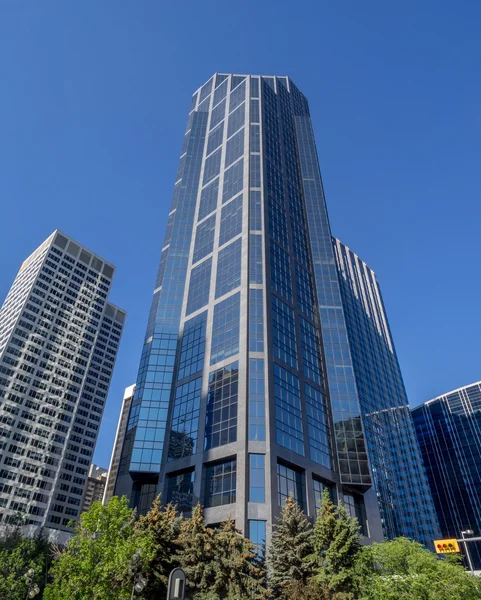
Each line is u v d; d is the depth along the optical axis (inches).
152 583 1616.6
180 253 4227.4
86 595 1387.8
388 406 5890.8
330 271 4244.6
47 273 7130.9
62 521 5743.1
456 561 1760.6
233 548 1734.7
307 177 5036.9
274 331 3238.2
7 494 5344.5
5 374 5954.7
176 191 4859.7
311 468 2849.4
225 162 4719.5
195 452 2834.6
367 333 6358.3
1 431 5595.5
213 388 3043.8
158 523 1786.4
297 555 1756.9
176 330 3698.3
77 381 6747.1
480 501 6254.9
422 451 7303.2
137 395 3422.7
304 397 3176.7
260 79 5521.7
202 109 5885.8
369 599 1470.2
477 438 6712.6
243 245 3681.1
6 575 2222.0
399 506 4795.8
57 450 6053.2
